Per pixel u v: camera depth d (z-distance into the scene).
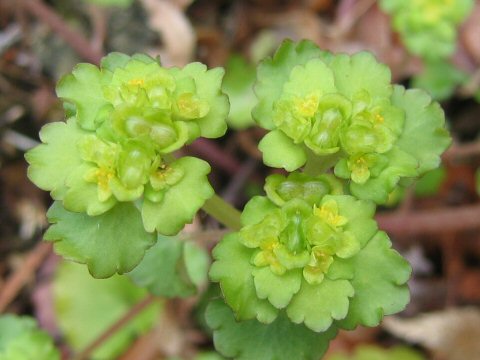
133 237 0.06
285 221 0.06
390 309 0.06
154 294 0.09
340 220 0.06
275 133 0.07
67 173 0.06
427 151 0.07
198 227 0.10
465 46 0.13
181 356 0.12
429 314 0.12
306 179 0.06
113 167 0.06
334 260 0.06
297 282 0.06
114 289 0.12
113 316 0.11
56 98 0.13
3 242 0.12
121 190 0.06
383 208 0.12
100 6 0.13
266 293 0.06
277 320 0.07
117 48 0.13
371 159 0.06
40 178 0.06
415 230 0.11
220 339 0.07
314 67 0.07
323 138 0.06
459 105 0.13
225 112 0.06
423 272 0.12
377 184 0.06
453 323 0.12
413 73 0.13
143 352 0.11
